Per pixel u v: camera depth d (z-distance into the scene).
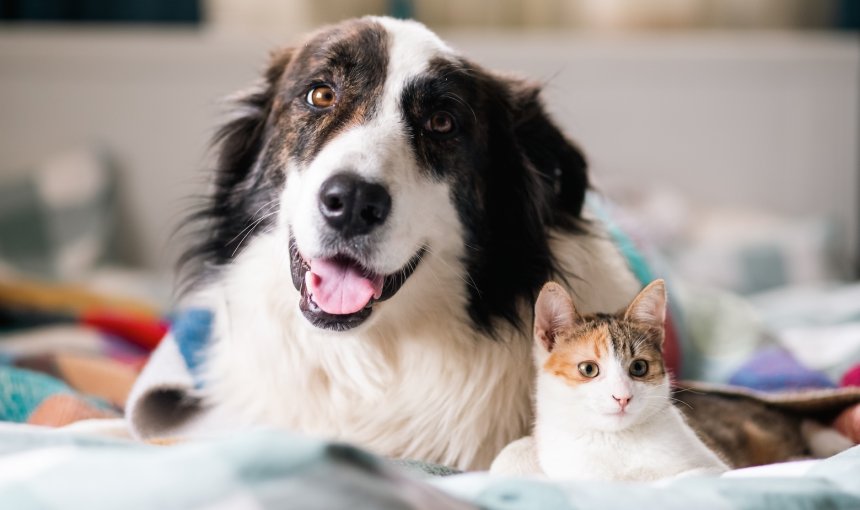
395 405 1.62
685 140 3.93
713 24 3.95
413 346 1.60
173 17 3.83
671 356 1.82
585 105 3.88
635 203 3.69
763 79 3.89
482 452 1.61
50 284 3.06
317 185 1.38
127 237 3.82
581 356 1.22
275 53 1.80
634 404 1.18
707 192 3.98
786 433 1.57
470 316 1.61
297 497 0.79
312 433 1.64
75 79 3.74
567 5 3.92
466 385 1.60
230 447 0.84
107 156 3.77
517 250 1.65
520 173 1.68
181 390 1.64
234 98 1.82
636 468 1.20
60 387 1.76
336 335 1.43
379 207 1.36
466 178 1.58
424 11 3.89
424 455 1.63
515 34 3.92
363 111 1.51
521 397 1.60
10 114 3.73
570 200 1.74
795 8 3.95
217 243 1.77
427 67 1.53
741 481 1.03
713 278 3.36
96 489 0.82
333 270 1.42
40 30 3.73
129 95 3.76
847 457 1.16
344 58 1.54
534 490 0.98
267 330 1.63
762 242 3.49
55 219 3.60
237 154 1.77
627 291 1.73
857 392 1.60
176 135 3.79
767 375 1.99
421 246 1.51
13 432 1.06
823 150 3.94
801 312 2.81
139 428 1.57
